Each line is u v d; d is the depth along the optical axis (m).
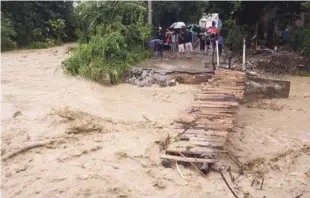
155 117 10.84
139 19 19.67
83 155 8.05
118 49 15.92
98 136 9.16
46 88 14.16
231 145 8.64
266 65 17.61
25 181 6.97
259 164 7.79
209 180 6.93
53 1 34.88
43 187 6.76
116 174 7.18
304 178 7.25
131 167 7.45
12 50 27.50
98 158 7.87
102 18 18.83
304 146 8.85
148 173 7.20
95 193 6.54
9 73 16.94
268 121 10.86
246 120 10.95
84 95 13.23
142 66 16.58
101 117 10.78
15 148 8.31
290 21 23.75
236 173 7.29
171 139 8.36
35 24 32.88
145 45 20.11
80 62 16.27
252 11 23.42
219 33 22.89
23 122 10.05
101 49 15.98
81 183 6.86
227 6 24.25
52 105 11.85
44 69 17.91
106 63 15.55
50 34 34.34
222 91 11.10
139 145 8.50
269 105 12.58
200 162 7.16
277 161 7.98
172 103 12.29
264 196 6.50
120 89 14.09
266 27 22.41
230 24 24.84
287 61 18.11
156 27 32.81
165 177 7.03
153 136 9.11
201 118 8.91
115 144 8.61
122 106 11.98
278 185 6.93
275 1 21.78
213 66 15.48
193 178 6.98
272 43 22.45
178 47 21.39
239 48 22.33
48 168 7.47
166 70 15.44
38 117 10.45
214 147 7.54
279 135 9.57
